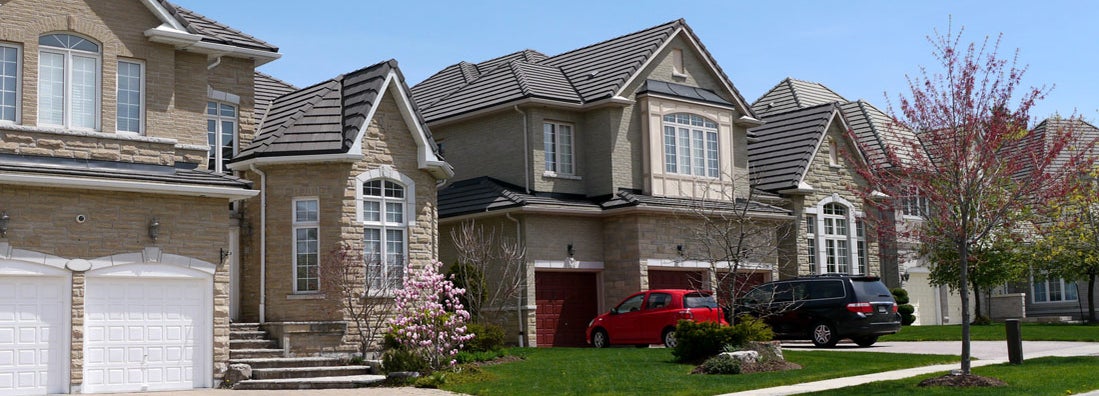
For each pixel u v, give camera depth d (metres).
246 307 25.94
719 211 31.64
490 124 33.94
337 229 25.48
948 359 23.50
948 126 19.92
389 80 26.77
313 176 25.78
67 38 21.06
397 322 22.44
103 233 20.39
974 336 30.95
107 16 21.48
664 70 34.59
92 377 20.16
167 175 21.16
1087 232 33.81
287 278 25.52
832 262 37.88
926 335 31.67
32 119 20.34
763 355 22.39
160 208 21.11
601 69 34.50
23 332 19.52
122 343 20.56
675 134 33.91
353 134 25.66
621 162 32.97
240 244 26.11
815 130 37.94
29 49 20.48
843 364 22.70
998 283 37.97
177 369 21.17
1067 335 30.08
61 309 19.95
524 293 30.42
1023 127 20.77
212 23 26.58
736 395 18.39
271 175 25.89
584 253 32.03
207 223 21.69
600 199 32.97
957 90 19.92
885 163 27.84
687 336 22.91
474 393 19.56
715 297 27.89
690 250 32.69
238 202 26.27
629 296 29.77
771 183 37.03
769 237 34.22
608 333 29.12
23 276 19.53
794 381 20.11
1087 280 38.53
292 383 20.98
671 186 33.41
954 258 37.53
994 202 21.41
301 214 25.80
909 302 40.91
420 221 27.08
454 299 23.31
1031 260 37.31
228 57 26.39
